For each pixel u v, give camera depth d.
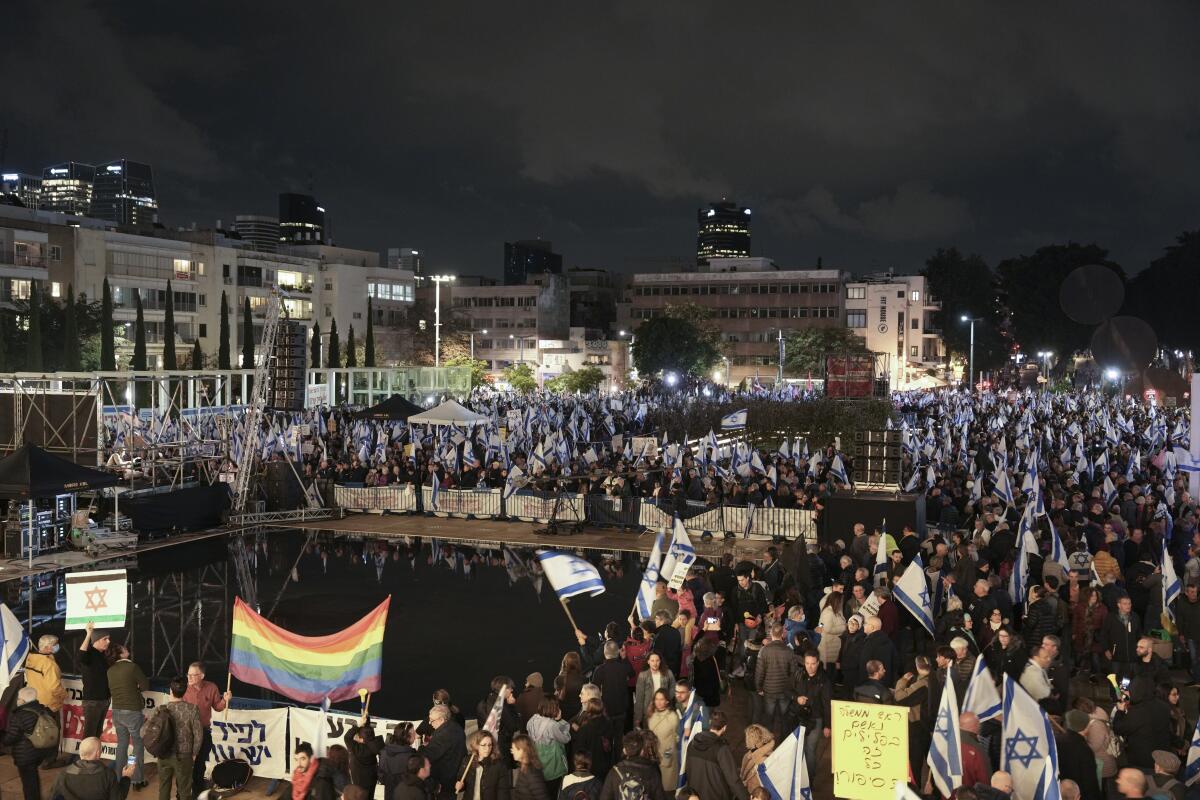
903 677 11.96
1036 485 24.77
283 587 24.55
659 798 9.54
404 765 10.13
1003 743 10.39
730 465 35.34
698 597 17.20
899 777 9.86
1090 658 15.77
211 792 11.91
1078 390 101.19
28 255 84.19
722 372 128.25
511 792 9.95
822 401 66.12
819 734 11.97
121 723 12.16
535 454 36.06
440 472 35.50
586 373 114.94
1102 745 10.31
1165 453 30.19
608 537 30.94
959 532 23.62
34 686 12.36
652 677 12.20
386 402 46.12
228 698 12.60
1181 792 9.74
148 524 29.89
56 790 10.27
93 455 32.03
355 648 12.15
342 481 36.12
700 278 141.25
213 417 42.25
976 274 138.62
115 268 92.06
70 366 66.50
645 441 37.19
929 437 40.44
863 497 24.19
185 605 22.75
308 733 12.35
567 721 11.83
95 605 12.59
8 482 25.69
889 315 135.12
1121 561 19.58
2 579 25.09
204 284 102.25
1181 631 15.61
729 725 14.84
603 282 174.88
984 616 14.78
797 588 17.17
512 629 20.78
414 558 28.03
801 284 136.25
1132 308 104.88
